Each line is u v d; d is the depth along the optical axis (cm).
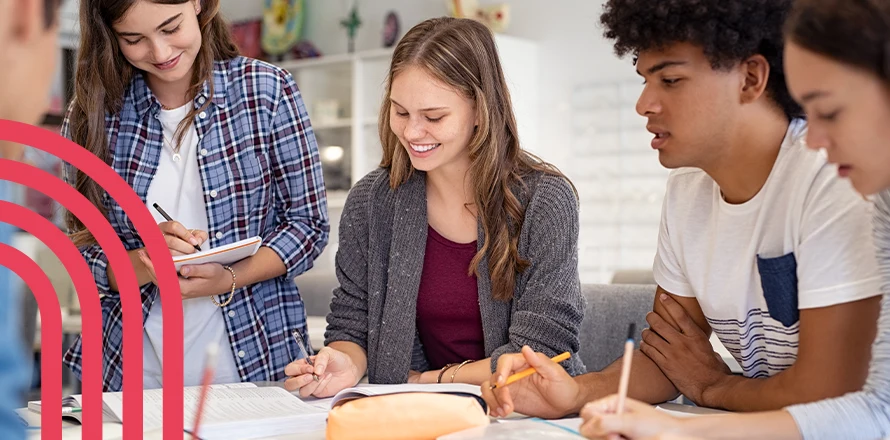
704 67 108
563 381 118
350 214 164
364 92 505
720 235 123
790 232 112
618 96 456
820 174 109
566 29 476
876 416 93
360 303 163
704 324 135
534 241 148
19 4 47
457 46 144
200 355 168
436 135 143
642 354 136
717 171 117
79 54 162
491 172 148
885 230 99
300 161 172
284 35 567
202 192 168
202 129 167
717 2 104
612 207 461
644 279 276
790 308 114
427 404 103
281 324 174
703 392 128
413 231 155
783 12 105
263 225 173
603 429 87
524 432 101
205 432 107
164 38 153
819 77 83
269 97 170
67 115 171
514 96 472
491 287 150
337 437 103
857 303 104
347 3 565
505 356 120
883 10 78
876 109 81
